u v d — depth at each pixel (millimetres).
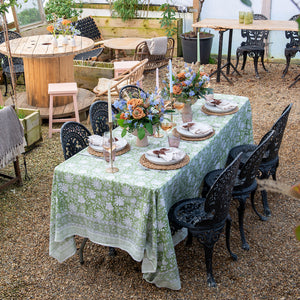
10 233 3373
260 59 8039
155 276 2703
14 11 7098
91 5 8719
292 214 3564
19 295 2732
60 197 2779
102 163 2852
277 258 3020
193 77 3387
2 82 7133
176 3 8250
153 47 6602
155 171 2713
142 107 2924
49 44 5734
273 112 5715
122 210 2639
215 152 3355
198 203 2854
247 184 3072
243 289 2725
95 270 2949
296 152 4664
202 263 2979
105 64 6367
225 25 6523
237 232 3336
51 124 5141
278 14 7625
